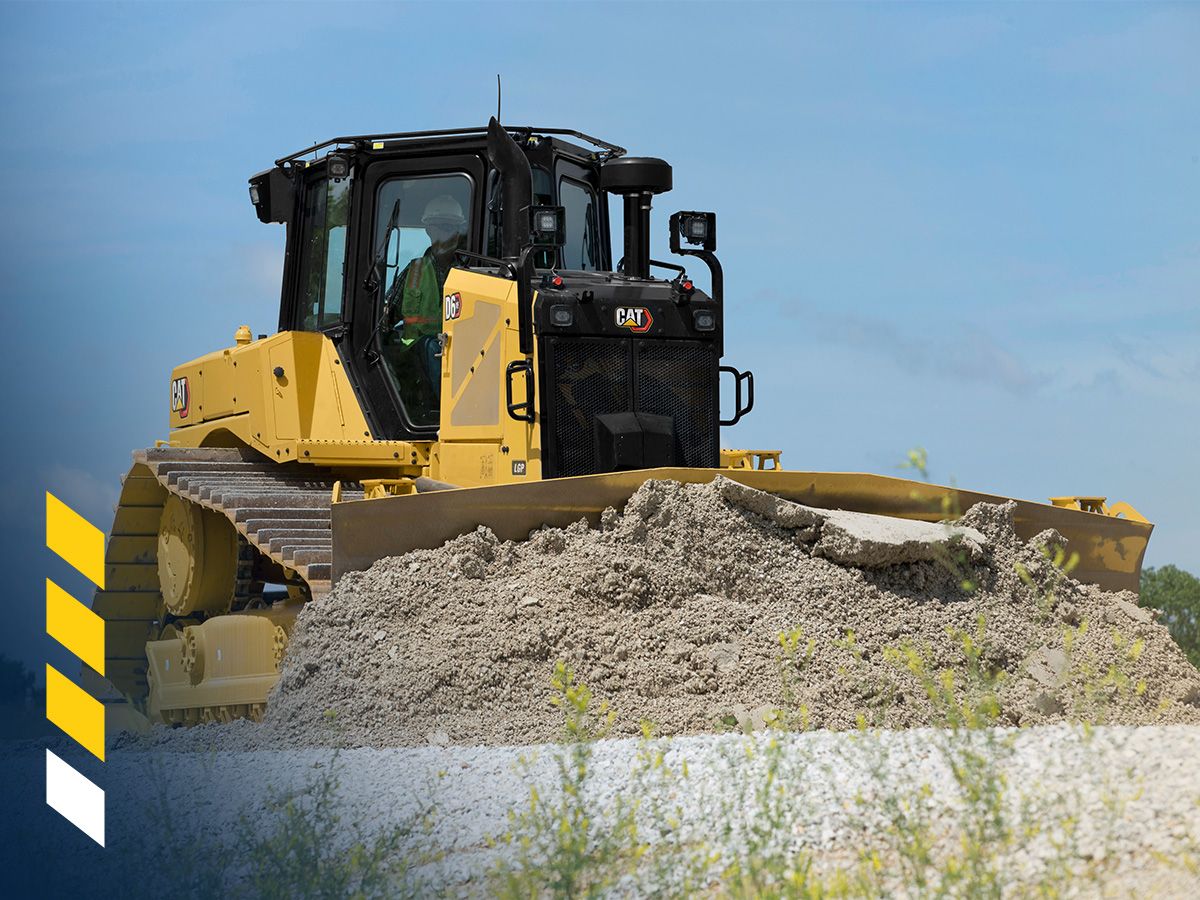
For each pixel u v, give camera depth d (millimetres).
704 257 18719
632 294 18047
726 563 15547
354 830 9328
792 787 8602
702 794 8883
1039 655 15477
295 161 21297
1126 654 15875
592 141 19969
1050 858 7098
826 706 13664
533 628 14500
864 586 15633
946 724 9852
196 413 22703
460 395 18328
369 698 14180
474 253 18922
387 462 18625
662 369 18094
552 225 17391
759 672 14195
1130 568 18625
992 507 17406
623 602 15008
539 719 13602
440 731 13617
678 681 14125
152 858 9430
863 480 17234
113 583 21906
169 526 20984
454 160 19203
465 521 15922
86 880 9352
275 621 17109
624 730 13367
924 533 16328
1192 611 57000
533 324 17500
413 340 19344
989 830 7367
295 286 21297
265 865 8703
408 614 15047
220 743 14562
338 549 15586
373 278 19656
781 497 16844
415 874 8305
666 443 17609
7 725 16734
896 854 7594
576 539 15781
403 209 19562
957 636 15203
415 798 9992
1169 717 15453
